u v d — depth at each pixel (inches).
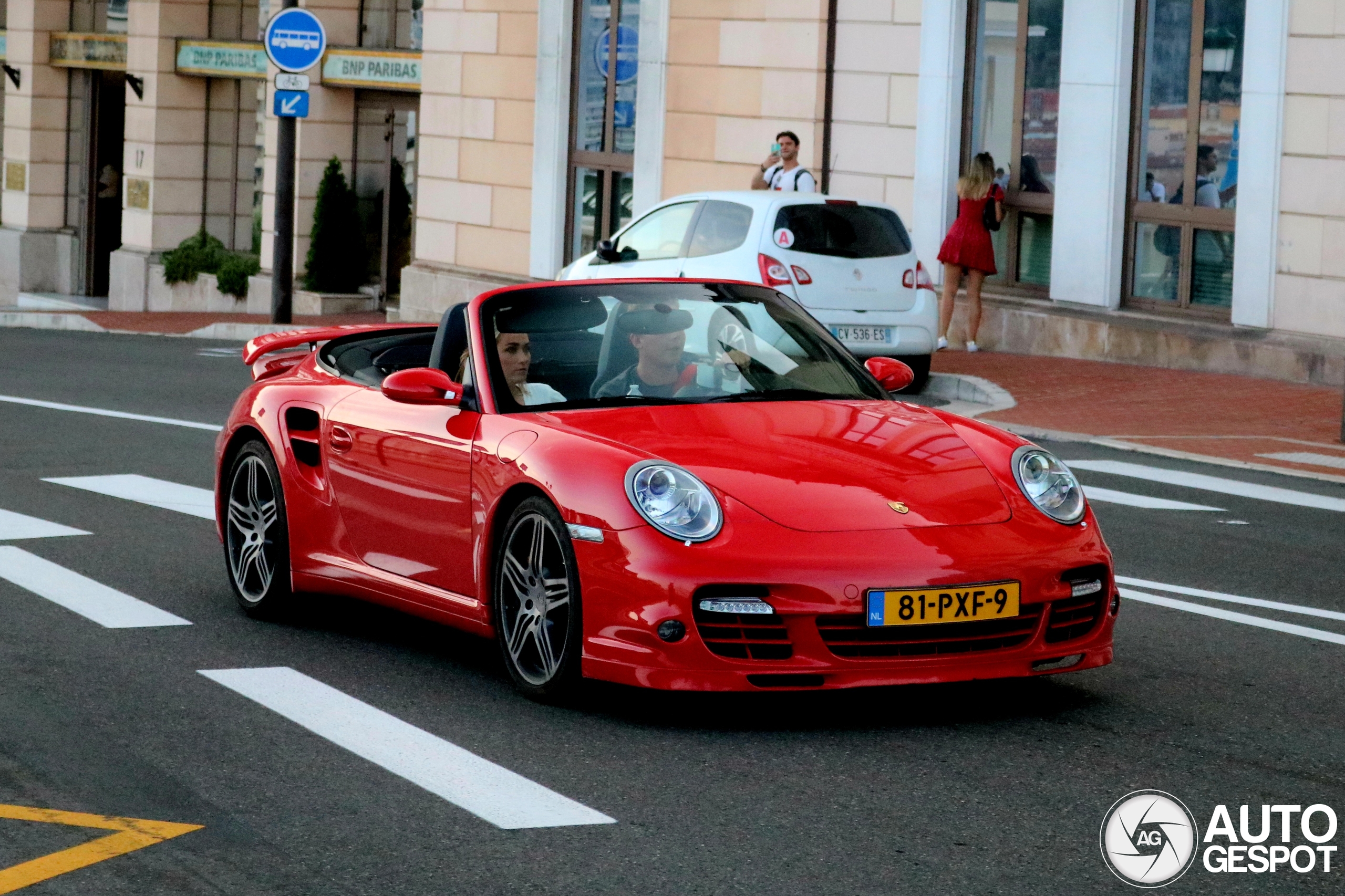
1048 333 863.7
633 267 781.9
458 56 1200.8
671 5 1029.8
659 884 201.3
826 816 225.9
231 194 1534.2
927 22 908.0
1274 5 766.5
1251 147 780.6
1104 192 845.2
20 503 482.3
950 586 260.5
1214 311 812.0
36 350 973.8
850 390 318.0
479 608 294.8
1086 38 847.7
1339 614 355.6
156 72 1505.9
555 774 244.8
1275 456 575.2
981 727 268.8
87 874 206.2
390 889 201.0
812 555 259.6
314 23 1082.7
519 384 303.9
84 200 1697.8
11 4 1712.6
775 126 976.3
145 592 374.3
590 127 1117.1
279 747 259.3
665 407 300.2
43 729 268.7
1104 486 521.7
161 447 594.2
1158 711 279.4
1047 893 198.4
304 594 350.9
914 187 920.9
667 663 260.5
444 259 1228.5
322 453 336.8
